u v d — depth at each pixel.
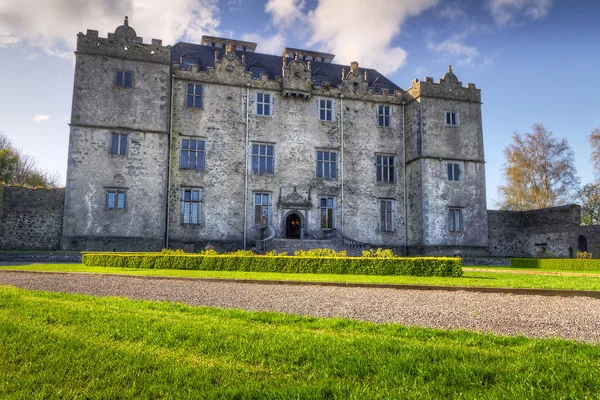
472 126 37.94
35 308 8.92
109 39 31.95
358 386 4.94
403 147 38.38
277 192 34.91
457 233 36.28
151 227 31.27
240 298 11.80
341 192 36.28
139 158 31.64
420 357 5.88
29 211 30.92
